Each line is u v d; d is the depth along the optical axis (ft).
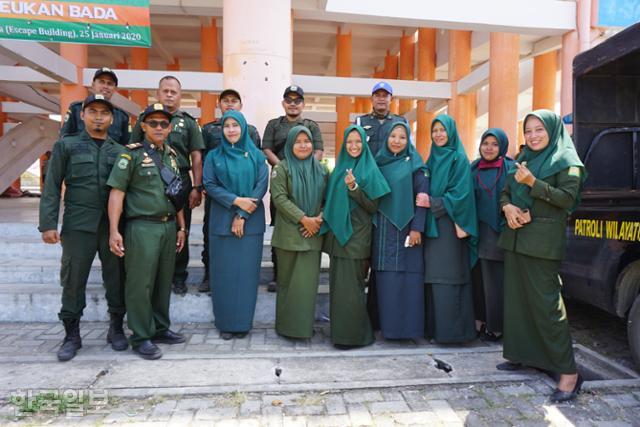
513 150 29.48
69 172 10.19
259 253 11.85
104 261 10.84
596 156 12.74
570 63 23.13
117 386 9.08
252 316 12.00
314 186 11.33
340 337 11.12
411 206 11.11
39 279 14.73
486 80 32.89
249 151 11.59
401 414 8.30
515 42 29.27
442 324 11.24
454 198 10.87
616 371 10.43
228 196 11.18
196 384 9.23
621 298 10.62
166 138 11.75
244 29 16.89
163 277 11.08
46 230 10.06
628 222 10.14
